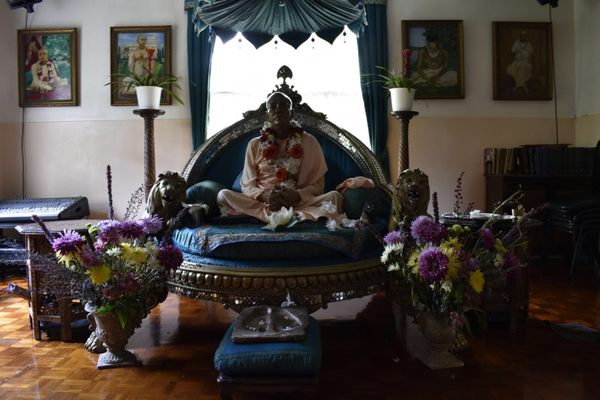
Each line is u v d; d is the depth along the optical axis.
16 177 5.40
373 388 2.31
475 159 5.36
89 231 2.70
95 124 5.33
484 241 2.53
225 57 5.38
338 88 5.38
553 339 2.95
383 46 5.22
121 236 2.57
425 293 2.52
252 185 3.75
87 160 5.35
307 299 2.81
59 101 5.31
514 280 3.05
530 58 5.34
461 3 5.31
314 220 3.26
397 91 4.18
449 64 5.29
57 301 2.96
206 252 2.94
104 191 5.35
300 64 5.38
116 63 5.29
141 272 2.58
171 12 5.29
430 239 2.48
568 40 5.39
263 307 2.49
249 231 3.02
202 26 3.96
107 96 5.32
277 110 3.80
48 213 4.68
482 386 2.31
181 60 5.30
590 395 2.20
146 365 2.59
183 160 5.31
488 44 5.33
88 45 5.31
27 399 2.18
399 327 3.23
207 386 2.33
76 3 5.31
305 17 3.91
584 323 3.25
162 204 3.26
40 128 5.36
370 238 3.08
